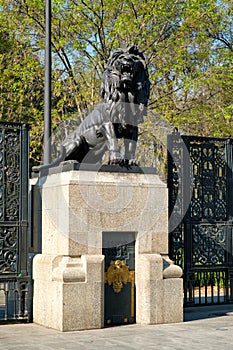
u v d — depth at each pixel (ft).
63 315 32.58
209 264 41.86
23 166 36.29
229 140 43.14
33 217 38.42
